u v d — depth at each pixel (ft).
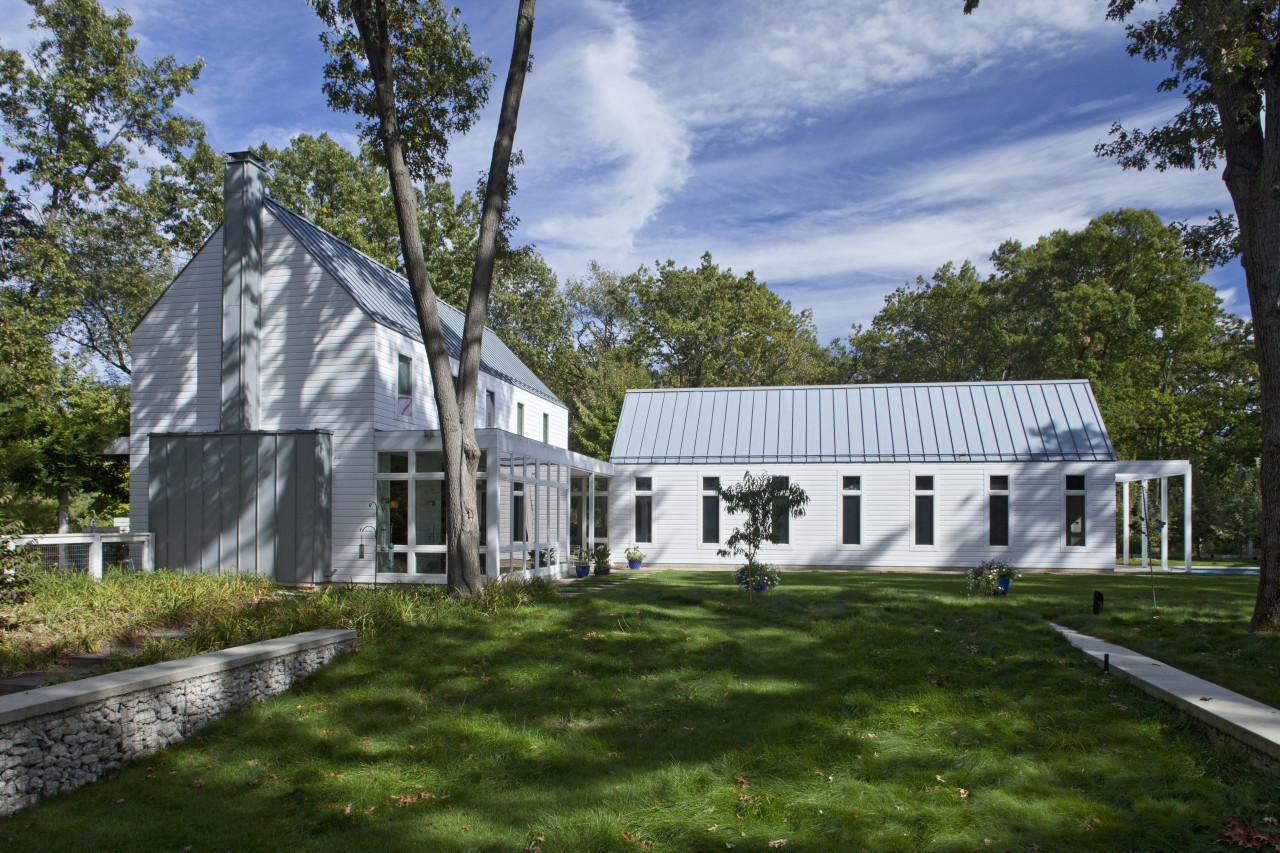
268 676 26.58
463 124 48.96
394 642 32.12
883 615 37.91
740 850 16.53
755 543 45.96
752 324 151.02
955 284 151.84
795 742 22.26
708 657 30.42
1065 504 79.46
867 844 16.66
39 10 92.32
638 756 21.79
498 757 21.83
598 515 87.71
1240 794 18.01
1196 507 140.05
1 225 86.74
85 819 17.79
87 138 97.19
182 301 61.72
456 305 125.59
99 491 73.31
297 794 19.44
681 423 90.43
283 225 60.49
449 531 41.93
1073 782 19.56
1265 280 35.50
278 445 56.44
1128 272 127.03
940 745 21.98
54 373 60.34
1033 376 134.72
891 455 82.64
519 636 33.17
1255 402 116.88
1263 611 34.06
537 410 99.09
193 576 46.26
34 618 30.01
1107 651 29.99
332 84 47.96
